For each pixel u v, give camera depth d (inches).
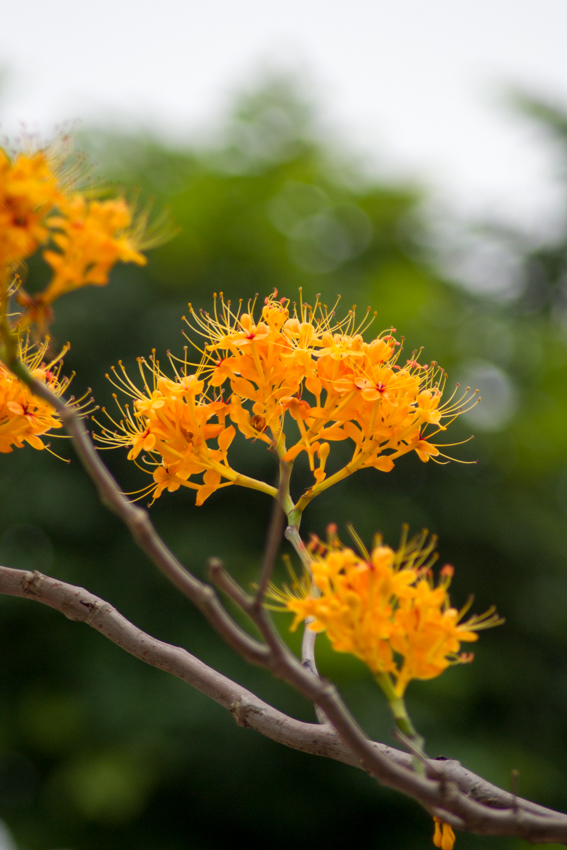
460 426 502.6
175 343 466.6
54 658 459.5
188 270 506.6
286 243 525.7
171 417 95.3
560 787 442.6
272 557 51.9
